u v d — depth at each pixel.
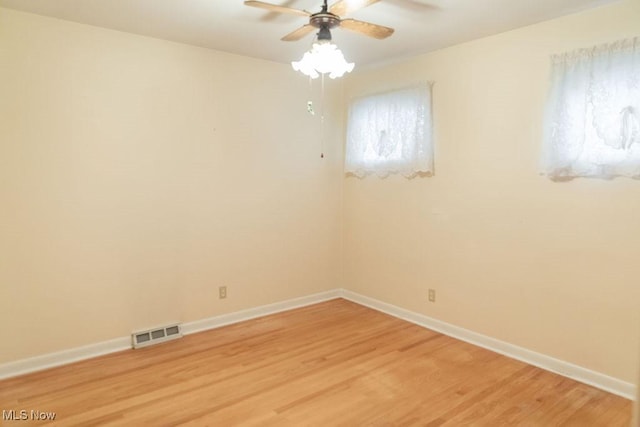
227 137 3.60
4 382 2.64
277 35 3.09
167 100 3.26
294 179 4.08
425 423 2.24
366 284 4.28
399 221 3.87
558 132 2.65
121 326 3.17
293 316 3.96
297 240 4.17
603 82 2.45
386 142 3.85
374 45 3.30
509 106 2.97
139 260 3.22
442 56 3.40
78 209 2.93
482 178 3.18
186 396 2.49
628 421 2.26
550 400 2.47
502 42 2.99
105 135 3.00
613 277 2.53
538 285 2.89
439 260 3.54
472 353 3.13
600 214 2.56
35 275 2.79
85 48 2.88
